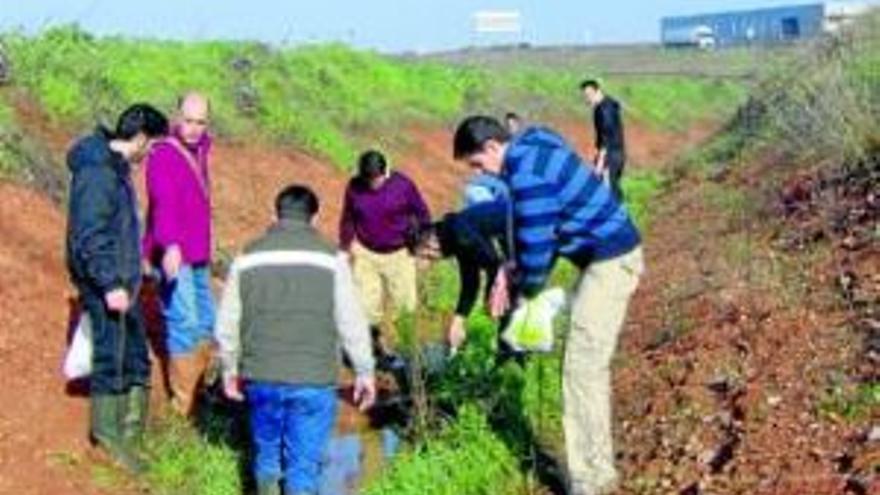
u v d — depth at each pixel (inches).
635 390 435.5
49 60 725.3
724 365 429.1
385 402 453.7
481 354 449.7
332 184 882.8
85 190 364.5
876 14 990.4
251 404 346.6
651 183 1147.9
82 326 382.0
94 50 814.5
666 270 633.6
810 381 392.8
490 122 340.2
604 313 348.8
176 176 415.8
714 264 601.6
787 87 1004.6
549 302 383.2
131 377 382.3
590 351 352.2
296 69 1109.1
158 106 776.3
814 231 586.6
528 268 341.7
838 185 642.2
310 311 338.0
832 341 423.8
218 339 345.4
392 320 502.0
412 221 493.7
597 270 347.6
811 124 783.7
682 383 423.8
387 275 495.5
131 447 382.3
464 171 1185.4
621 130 786.8
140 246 382.3
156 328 461.1
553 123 1669.5
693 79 2465.6
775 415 373.4
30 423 383.9
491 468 383.9
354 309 344.8
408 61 1531.7
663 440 382.0
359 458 406.3
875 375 381.7
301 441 343.9
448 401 439.2
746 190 812.0
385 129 1155.3
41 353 428.8
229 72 968.9
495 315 380.2
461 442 399.5
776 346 434.3
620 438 396.5
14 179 542.9
